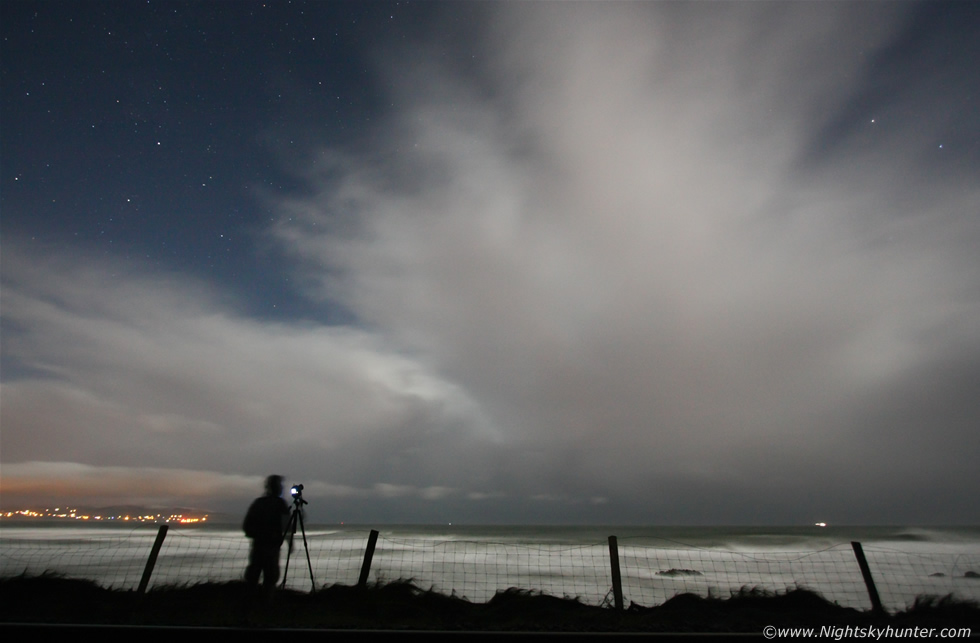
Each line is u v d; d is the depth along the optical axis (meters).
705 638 5.79
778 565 21.70
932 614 7.66
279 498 8.08
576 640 5.69
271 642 5.72
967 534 69.88
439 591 9.05
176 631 5.82
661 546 39.56
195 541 36.72
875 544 48.78
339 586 8.66
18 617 6.88
